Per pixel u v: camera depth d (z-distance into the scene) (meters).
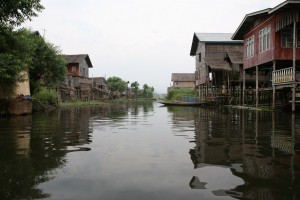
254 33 22.72
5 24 16.20
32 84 25.19
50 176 4.39
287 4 16.22
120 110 25.19
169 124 12.04
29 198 3.52
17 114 17.78
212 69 29.59
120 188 3.85
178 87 67.50
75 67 49.34
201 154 5.84
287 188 3.76
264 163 5.05
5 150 6.39
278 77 18.52
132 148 6.59
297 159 5.33
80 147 6.74
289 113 16.80
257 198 3.44
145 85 107.19
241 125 10.95
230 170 4.63
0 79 16.14
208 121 12.91
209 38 33.78
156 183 4.04
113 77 80.44
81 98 49.38
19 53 17.25
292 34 19.08
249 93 29.25
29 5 15.29
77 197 3.54
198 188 3.81
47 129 10.45
